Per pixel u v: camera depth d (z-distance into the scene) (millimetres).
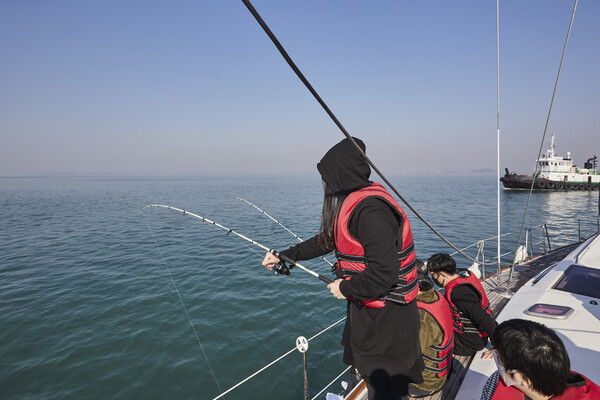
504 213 31688
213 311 8609
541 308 2799
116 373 6191
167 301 9336
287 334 7418
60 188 89000
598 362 2113
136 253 14945
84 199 49375
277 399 5414
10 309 9078
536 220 26719
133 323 8070
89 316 8523
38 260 14109
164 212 31203
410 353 1169
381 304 1135
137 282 10992
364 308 1181
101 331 7723
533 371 959
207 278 11227
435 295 2256
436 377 2148
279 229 20766
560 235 19875
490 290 4621
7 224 24094
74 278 11570
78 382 6000
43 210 33812
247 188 87125
